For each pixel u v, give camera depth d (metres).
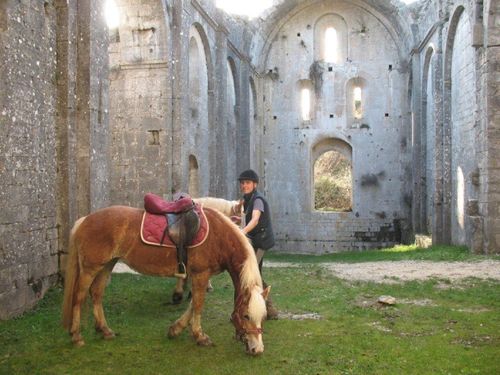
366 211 27.00
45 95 9.27
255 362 5.75
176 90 15.66
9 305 7.85
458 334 6.81
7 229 7.89
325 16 27.48
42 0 9.18
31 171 8.70
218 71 20.12
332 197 32.91
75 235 6.34
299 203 27.67
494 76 14.90
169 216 6.30
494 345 6.32
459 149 18.06
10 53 8.09
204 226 6.24
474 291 9.70
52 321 7.54
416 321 7.52
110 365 5.71
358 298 9.30
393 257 17.17
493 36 14.88
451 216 19.25
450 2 18.53
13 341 6.57
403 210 26.59
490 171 14.91
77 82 10.09
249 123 24.44
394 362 5.72
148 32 15.34
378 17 26.88
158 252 6.22
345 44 27.33
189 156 17.55
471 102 16.47
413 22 23.92
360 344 6.36
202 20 18.22
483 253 15.30
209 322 7.47
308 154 27.55
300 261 18.47
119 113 15.63
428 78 22.48
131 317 7.73
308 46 27.56
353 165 27.19
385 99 26.97
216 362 5.77
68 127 9.73
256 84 27.12
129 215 6.36
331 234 27.30
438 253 16.17
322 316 7.87
